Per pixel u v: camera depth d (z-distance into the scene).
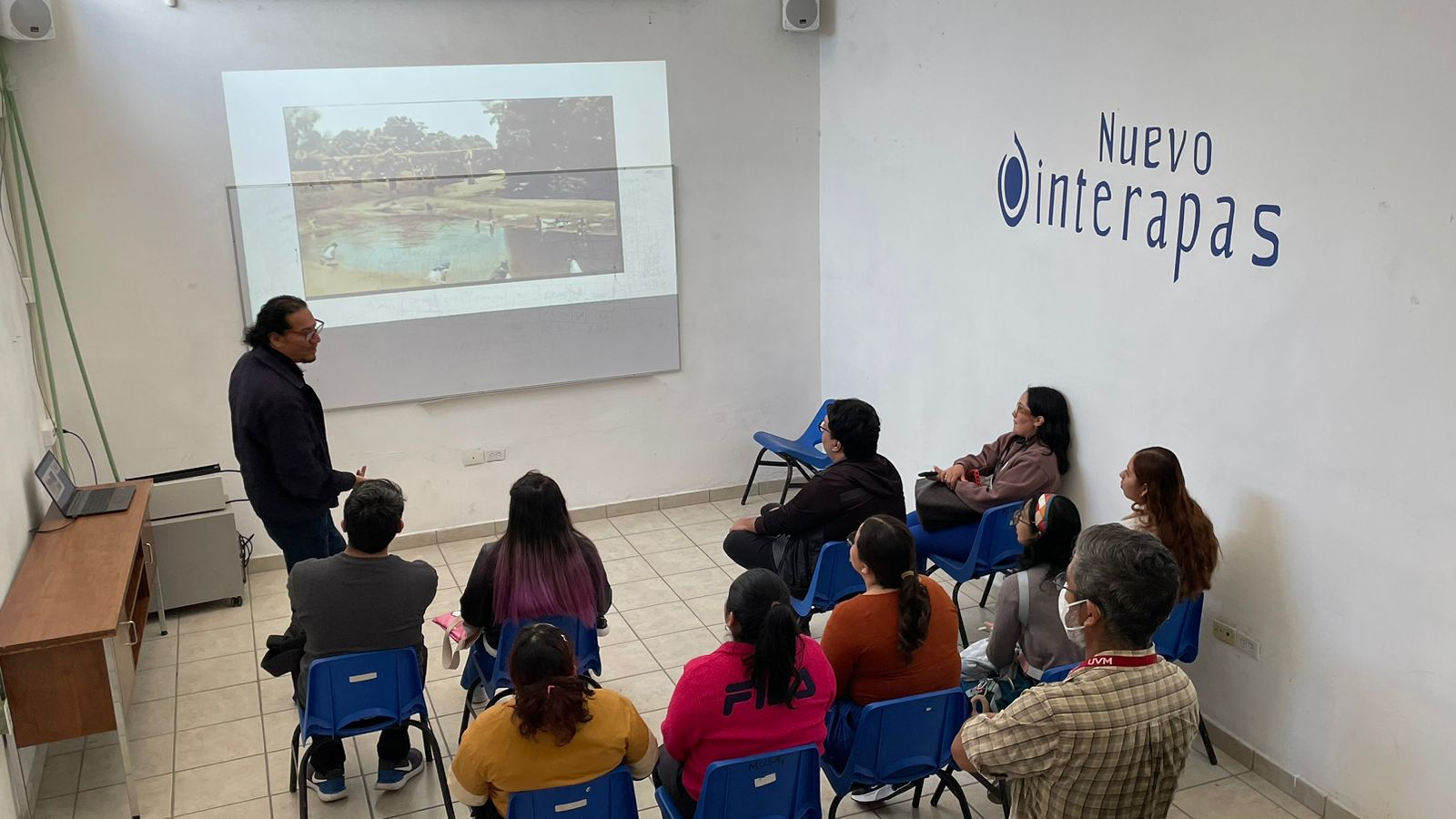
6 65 4.61
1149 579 1.86
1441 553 2.92
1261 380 3.43
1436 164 2.81
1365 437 3.10
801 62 6.09
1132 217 3.93
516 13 5.45
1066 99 4.22
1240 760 3.66
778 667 2.53
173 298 5.11
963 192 4.97
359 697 3.18
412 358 5.61
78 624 3.29
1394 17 2.88
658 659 4.49
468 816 3.45
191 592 4.98
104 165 4.87
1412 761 3.07
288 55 5.09
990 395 4.95
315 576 3.20
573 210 5.77
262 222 5.19
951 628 3.03
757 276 6.30
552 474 6.09
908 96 5.31
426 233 5.50
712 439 6.44
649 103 5.81
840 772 2.99
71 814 3.50
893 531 2.92
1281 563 3.43
